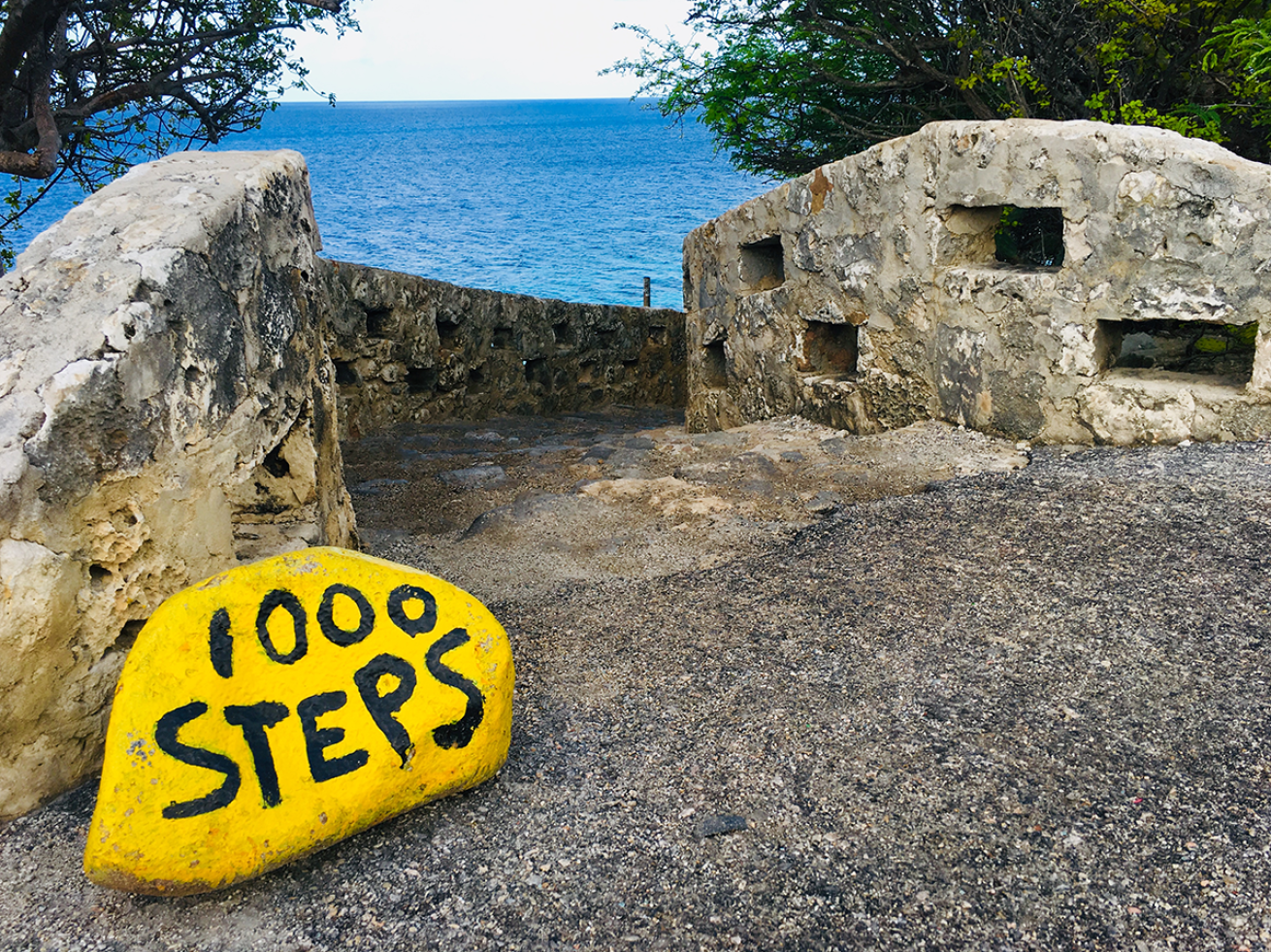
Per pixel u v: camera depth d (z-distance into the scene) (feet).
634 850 6.79
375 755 6.78
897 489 14.25
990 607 9.89
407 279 28.07
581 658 9.57
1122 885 6.27
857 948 5.93
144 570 7.64
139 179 9.12
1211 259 13.01
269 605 6.86
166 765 6.24
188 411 7.92
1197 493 11.91
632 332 38.88
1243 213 12.60
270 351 9.45
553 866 6.65
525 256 120.57
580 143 535.19
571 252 123.34
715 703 8.59
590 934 6.10
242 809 6.36
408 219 171.63
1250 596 9.58
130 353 7.22
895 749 7.75
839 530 12.35
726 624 10.08
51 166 16.05
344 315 26.03
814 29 29.25
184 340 7.84
